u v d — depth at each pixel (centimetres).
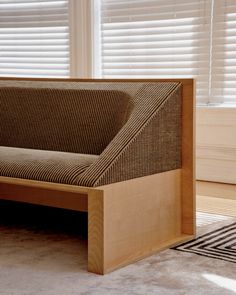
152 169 214
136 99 225
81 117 257
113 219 193
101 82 267
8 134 276
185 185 232
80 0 411
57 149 262
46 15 442
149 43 393
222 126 358
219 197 319
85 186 191
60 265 198
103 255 188
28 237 235
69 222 262
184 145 231
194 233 233
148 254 209
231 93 361
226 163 359
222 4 357
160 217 221
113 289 175
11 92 279
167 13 382
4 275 188
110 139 249
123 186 198
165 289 176
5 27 465
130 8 398
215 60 364
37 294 171
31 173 206
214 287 178
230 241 229
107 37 412
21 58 461
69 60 427
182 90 229
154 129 214
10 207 288
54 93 267
